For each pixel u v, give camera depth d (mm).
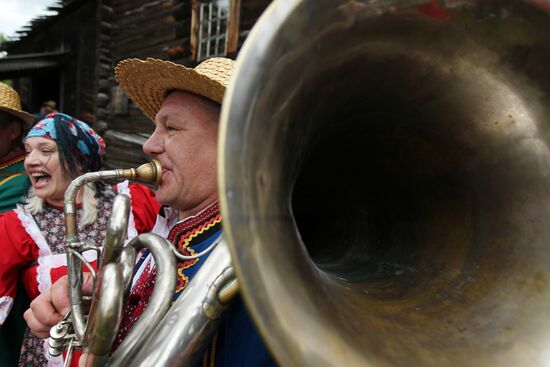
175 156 982
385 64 698
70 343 909
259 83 503
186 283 895
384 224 966
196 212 1027
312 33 549
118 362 689
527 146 768
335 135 851
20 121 2123
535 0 677
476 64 732
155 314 725
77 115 7133
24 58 7254
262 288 481
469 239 817
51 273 1415
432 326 691
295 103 577
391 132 880
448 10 661
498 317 709
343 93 706
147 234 839
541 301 712
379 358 575
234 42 3984
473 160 815
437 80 752
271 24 515
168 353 675
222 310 710
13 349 1527
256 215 500
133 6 5848
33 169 1444
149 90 1224
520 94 748
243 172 486
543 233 749
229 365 782
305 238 1047
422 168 891
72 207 980
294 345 488
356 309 656
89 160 1553
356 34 606
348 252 1002
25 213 1481
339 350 529
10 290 1432
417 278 814
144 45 5594
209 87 927
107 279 642
